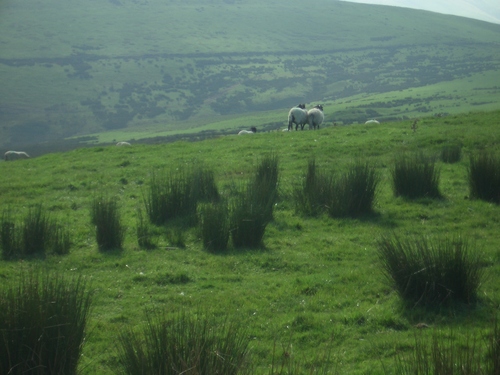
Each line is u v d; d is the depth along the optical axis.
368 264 9.71
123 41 154.50
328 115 64.19
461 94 77.88
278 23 199.25
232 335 5.21
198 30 180.88
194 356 4.51
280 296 8.44
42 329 5.27
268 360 6.29
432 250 8.02
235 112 104.62
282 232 11.84
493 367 4.76
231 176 16.62
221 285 9.07
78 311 5.78
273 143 22.23
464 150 18.08
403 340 6.57
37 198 16.34
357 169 13.08
